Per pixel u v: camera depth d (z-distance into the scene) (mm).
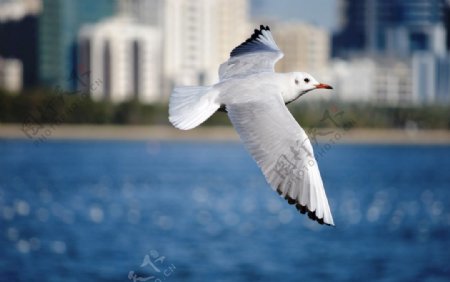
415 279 38125
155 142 158750
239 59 15297
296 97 14617
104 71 157625
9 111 141750
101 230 50875
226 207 65562
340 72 186875
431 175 108562
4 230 50344
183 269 39188
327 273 38938
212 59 180000
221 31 183750
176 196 74875
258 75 14508
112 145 153125
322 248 45000
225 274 38250
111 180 92312
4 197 71375
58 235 48469
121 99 154625
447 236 50344
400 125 163625
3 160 119312
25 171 102438
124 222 54750
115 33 157125
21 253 42281
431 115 166875
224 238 48062
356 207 67062
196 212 61688
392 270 39812
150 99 159625
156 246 44906
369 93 187000
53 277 37344
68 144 151000
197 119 13844
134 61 158375
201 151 151625
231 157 139625
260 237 48562
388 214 61469
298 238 48281
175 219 56938
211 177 98750
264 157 13523
